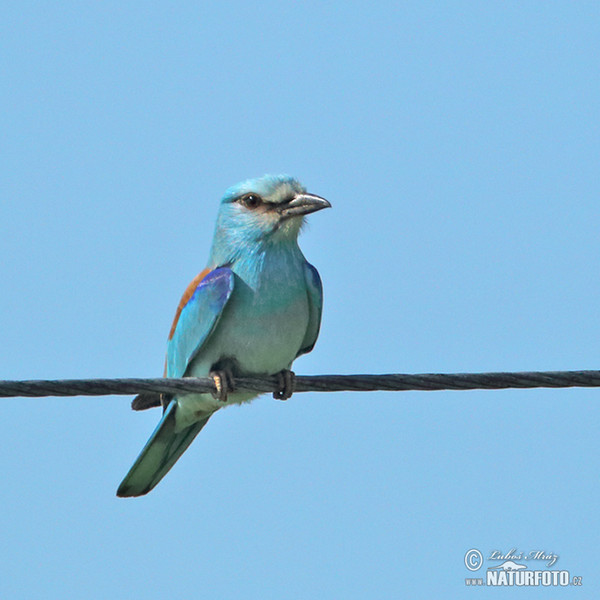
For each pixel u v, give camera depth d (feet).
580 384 37.09
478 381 37.17
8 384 34.86
